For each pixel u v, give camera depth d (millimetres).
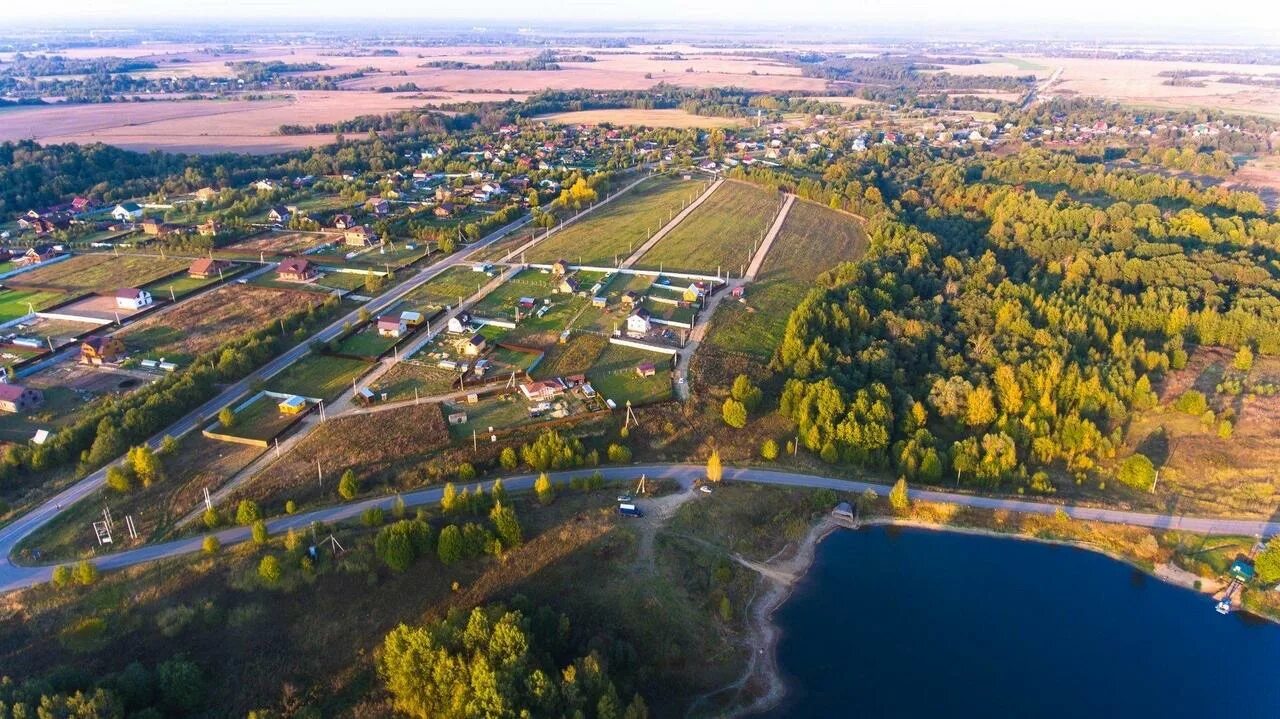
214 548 97750
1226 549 113125
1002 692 92812
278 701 83062
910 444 128875
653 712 87875
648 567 103438
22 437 123875
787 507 119125
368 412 134375
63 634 86688
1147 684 94250
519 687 79750
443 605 95188
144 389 135875
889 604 105000
